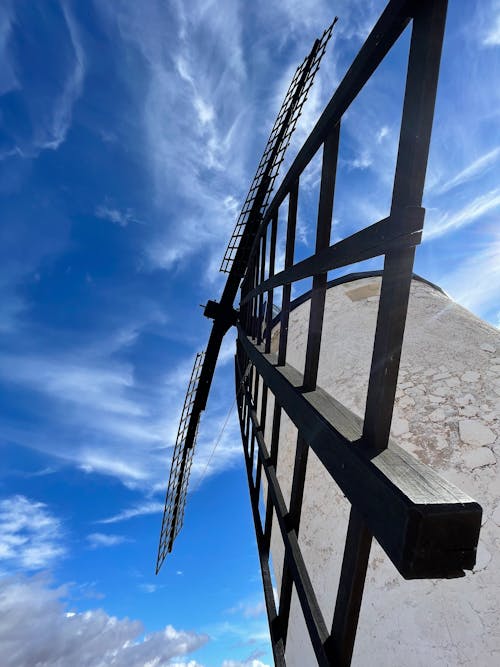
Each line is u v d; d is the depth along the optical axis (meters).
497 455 3.04
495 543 2.62
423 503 0.83
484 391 3.54
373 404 1.16
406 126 1.05
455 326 4.46
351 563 1.25
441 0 0.98
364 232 1.22
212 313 5.80
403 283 1.08
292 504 2.06
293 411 1.85
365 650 2.63
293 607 3.70
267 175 4.97
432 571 0.83
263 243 3.82
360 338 4.79
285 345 2.51
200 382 6.17
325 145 1.78
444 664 2.34
